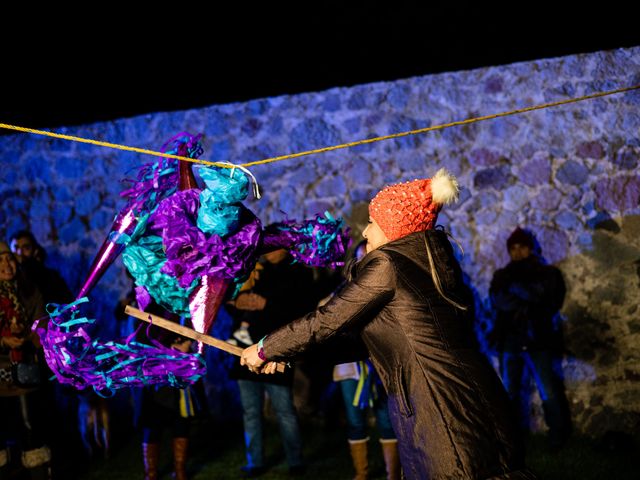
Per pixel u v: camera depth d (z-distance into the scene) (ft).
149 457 15.57
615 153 17.76
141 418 15.66
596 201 17.83
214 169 7.64
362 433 14.99
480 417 7.13
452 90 18.97
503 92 18.58
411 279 7.54
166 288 8.02
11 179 21.95
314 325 7.63
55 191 21.68
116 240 8.19
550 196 18.15
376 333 7.64
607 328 17.60
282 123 20.18
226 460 17.33
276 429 19.47
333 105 19.83
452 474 6.98
